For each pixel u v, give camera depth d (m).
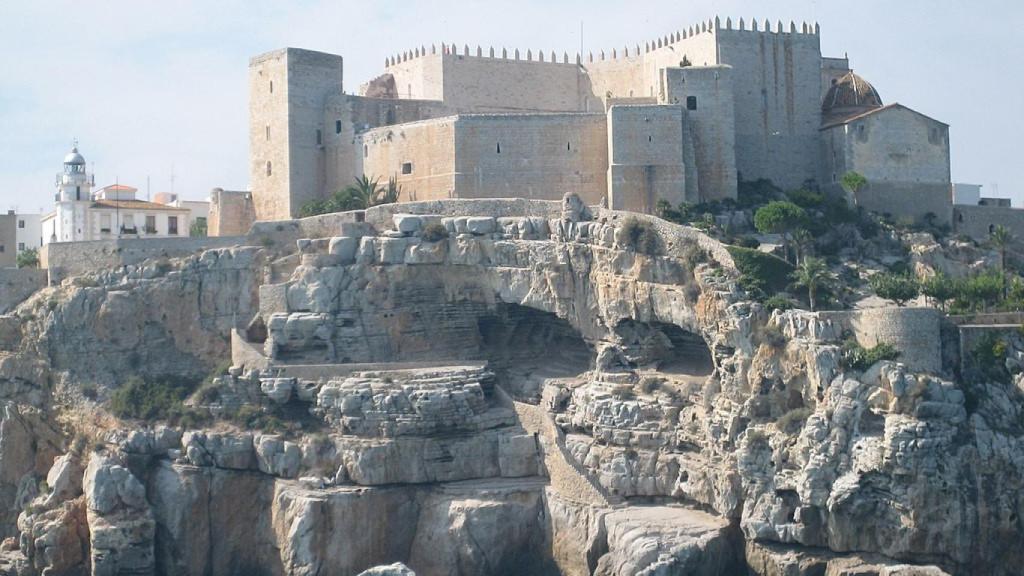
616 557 153.12
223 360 182.75
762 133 199.25
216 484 170.38
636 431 162.25
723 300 159.12
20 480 179.12
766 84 199.88
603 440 164.12
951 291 166.25
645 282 167.38
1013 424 147.50
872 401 146.00
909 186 195.88
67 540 168.12
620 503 161.00
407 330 181.12
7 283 187.88
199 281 184.50
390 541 165.75
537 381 178.00
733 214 186.88
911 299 169.25
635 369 170.38
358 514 164.75
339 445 168.75
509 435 169.25
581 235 174.50
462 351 183.12
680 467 159.25
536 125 192.38
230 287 184.12
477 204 183.50
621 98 197.62
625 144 187.38
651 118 187.62
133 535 165.75
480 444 169.00
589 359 178.88
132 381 179.62
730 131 192.25
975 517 143.12
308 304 179.38
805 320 151.88
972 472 144.00
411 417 167.25
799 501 148.00
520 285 177.38
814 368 149.50
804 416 149.62
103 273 185.62
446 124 193.25
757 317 156.38
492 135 192.38
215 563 169.50
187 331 183.75
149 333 183.62
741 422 154.25
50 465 179.75
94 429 175.88
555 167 192.00
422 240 180.88
